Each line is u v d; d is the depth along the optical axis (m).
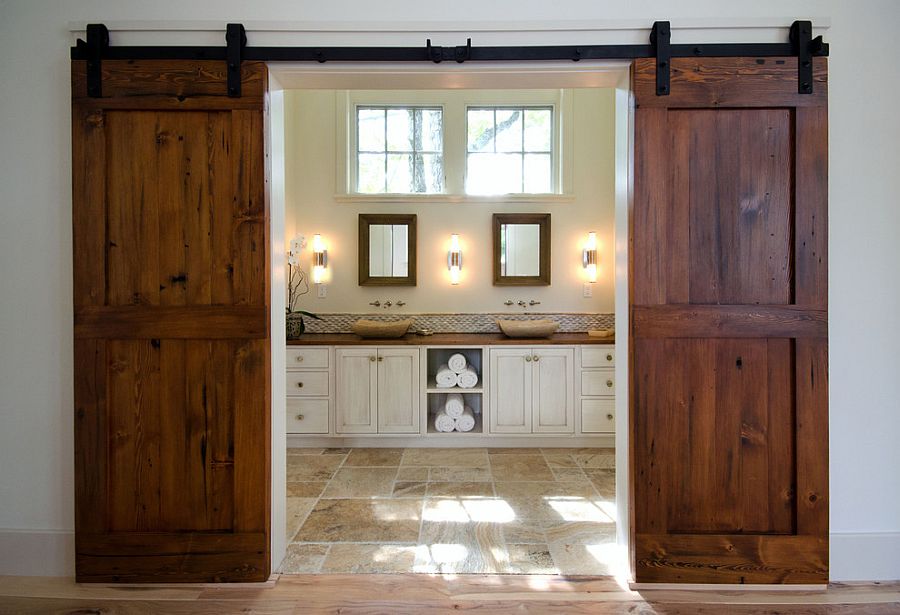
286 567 1.93
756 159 1.75
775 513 1.76
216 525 1.80
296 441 3.51
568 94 3.89
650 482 1.76
